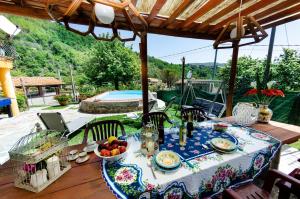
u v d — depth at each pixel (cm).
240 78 892
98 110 774
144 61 318
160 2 197
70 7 106
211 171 128
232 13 255
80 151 159
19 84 1691
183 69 786
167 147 162
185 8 216
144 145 156
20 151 106
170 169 121
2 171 126
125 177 116
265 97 238
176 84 1373
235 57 364
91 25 130
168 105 605
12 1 192
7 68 801
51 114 362
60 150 126
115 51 1719
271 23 291
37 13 214
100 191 104
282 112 438
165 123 489
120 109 761
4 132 544
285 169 249
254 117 229
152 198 105
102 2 104
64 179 116
